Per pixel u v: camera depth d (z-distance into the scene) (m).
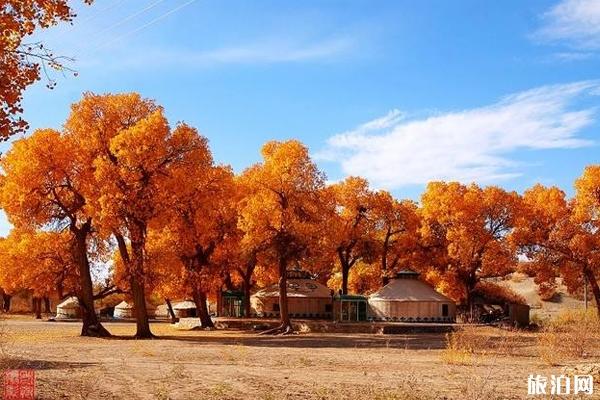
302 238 50.38
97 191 42.16
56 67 13.02
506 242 67.00
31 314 105.56
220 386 17.97
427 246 73.56
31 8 12.72
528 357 28.23
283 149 51.19
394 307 62.09
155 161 42.38
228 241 58.19
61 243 47.84
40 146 42.44
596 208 64.00
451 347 31.06
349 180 71.31
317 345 38.06
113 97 45.53
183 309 89.69
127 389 17.08
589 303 86.31
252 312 70.88
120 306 104.25
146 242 45.66
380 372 22.52
